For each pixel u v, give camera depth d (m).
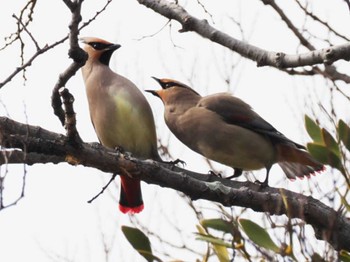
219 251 8.45
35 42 8.70
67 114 8.76
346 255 8.15
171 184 9.76
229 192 9.87
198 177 11.23
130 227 8.61
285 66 10.78
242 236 7.90
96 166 9.35
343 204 8.17
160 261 8.55
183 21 11.49
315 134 8.52
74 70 9.30
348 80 10.62
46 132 9.84
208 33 11.34
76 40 8.83
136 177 9.62
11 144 8.53
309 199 9.71
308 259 7.47
